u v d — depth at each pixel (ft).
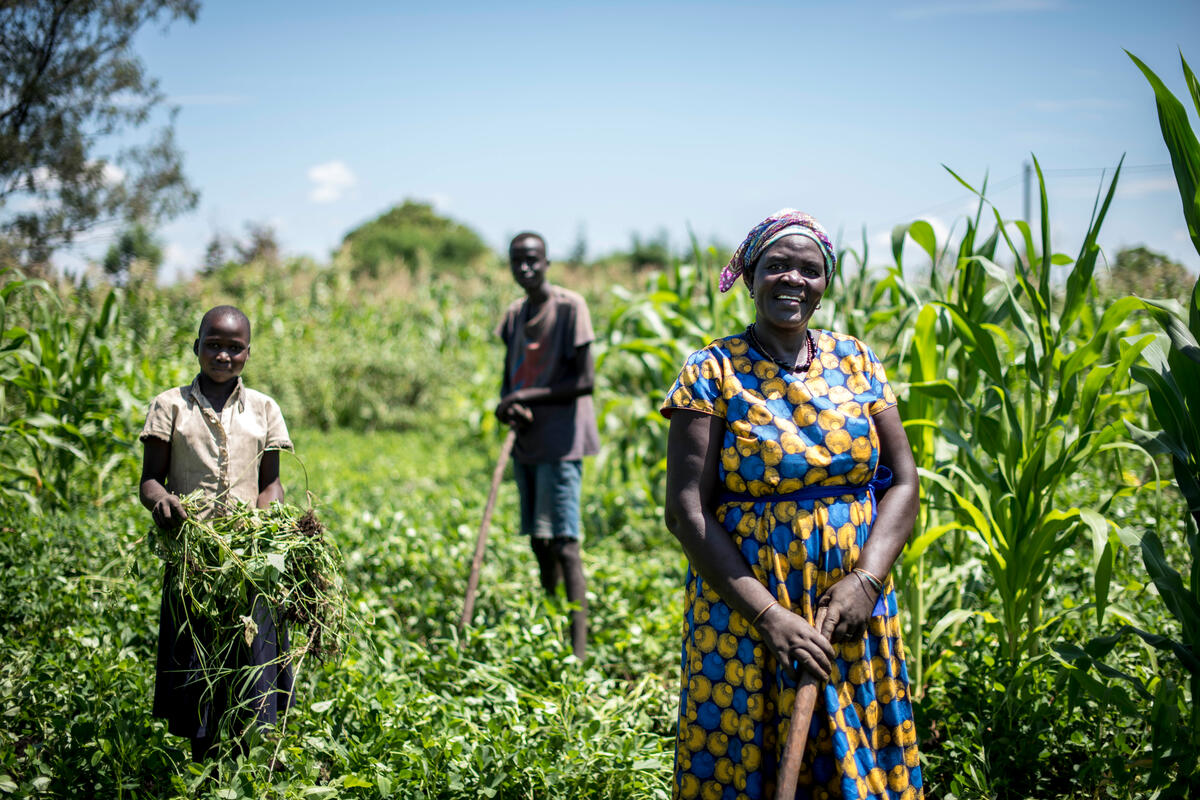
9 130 28.53
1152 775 9.07
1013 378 12.27
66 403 17.65
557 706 10.19
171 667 9.24
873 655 7.38
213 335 9.45
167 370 25.70
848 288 15.89
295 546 9.11
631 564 18.56
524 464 14.69
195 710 9.24
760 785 7.26
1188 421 8.95
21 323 20.35
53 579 13.33
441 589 16.20
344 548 16.76
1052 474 10.44
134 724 9.34
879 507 7.57
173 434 9.45
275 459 10.02
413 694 10.53
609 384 28.04
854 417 7.39
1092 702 10.60
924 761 10.04
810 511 7.33
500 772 9.02
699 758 7.48
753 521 7.40
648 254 168.35
